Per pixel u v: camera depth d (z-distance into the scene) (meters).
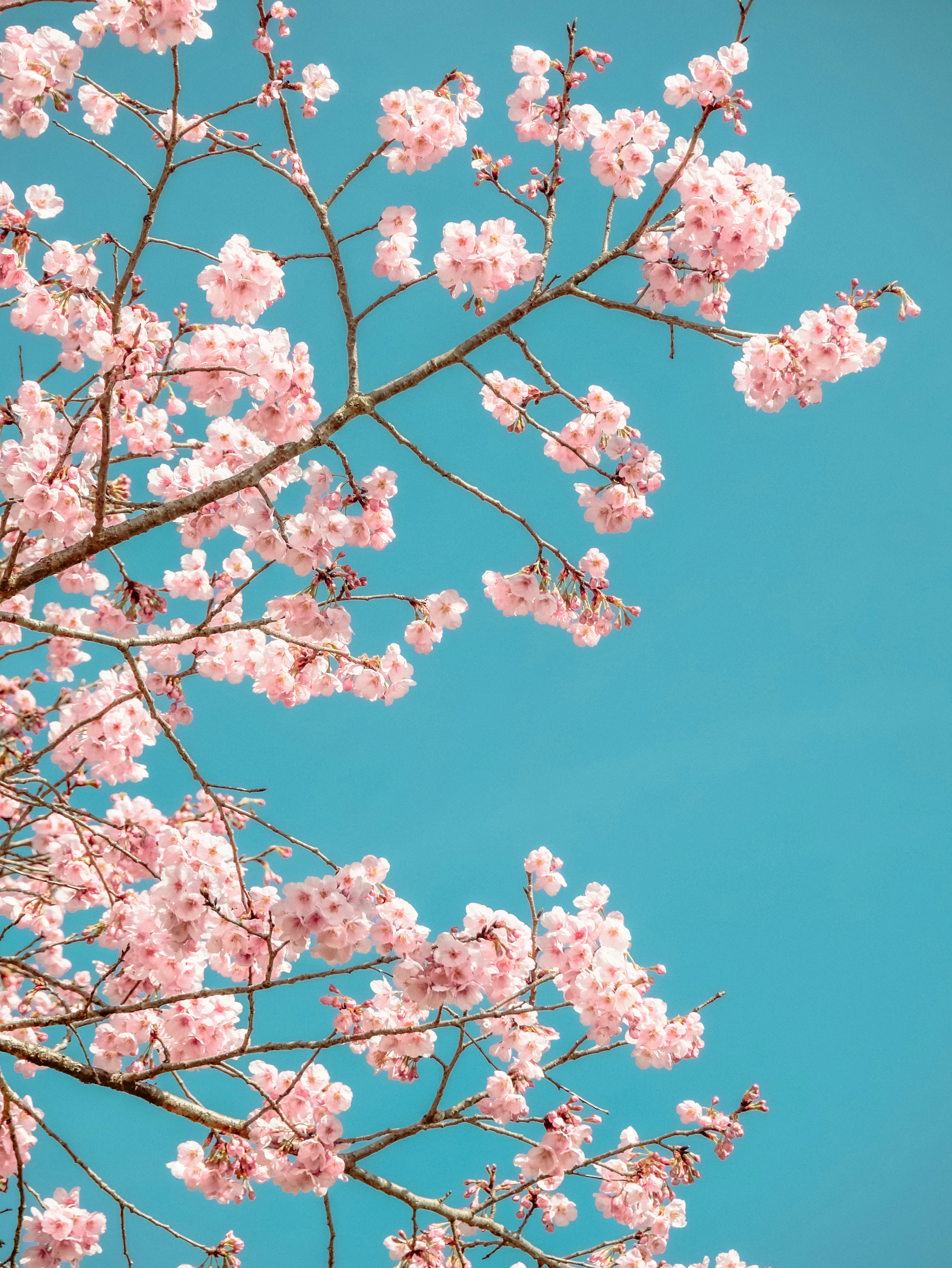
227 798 5.86
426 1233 5.27
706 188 4.52
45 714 5.32
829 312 4.56
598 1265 5.43
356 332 4.99
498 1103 4.81
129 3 4.33
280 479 5.30
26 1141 5.75
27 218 4.68
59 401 4.68
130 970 5.37
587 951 4.40
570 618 5.12
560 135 4.96
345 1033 5.11
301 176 4.79
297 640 5.00
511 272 4.67
